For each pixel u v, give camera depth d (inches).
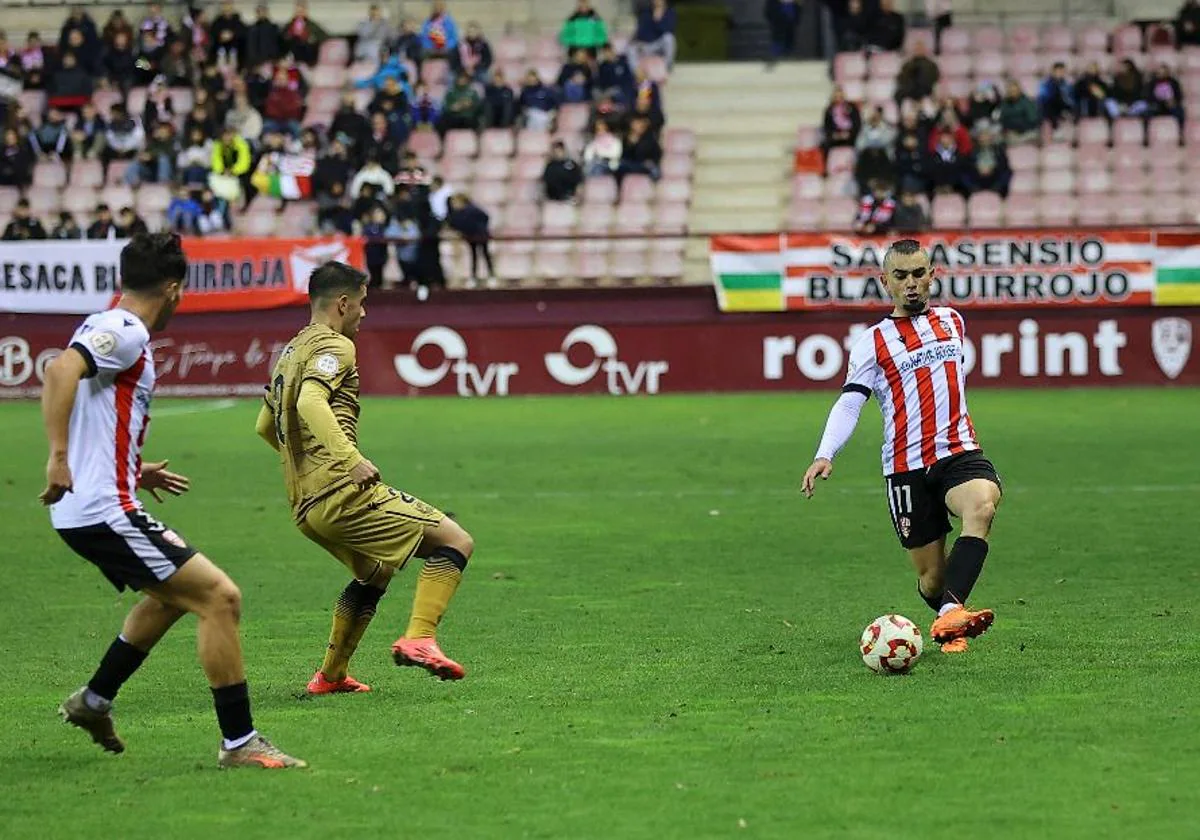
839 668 921.5
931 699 839.1
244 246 2797.7
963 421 955.3
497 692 881.5
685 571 1282.0
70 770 735.7
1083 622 1045.8
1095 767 708.7
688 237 2755.9
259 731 799.1
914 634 899.4
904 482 956.0
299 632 1070.4
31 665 979.9
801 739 764.6
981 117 3166.8
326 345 853.2
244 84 3393.2
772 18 3671.3
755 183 3348.9
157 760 749.9
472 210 2994.6
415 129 3344.0
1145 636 997.8
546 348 2768.2
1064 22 3678.6
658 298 2765.7
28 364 2819.9
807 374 2746.1
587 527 1515.7
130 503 719.1
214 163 3240.7
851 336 2738.7
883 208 2920.8
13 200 3324.3
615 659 962.7
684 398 2687.0
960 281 2706.7
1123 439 2082.9
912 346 951.6
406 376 2785.4
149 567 716.0
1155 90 3272.6
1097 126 3243.1
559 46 3609.7
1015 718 795.4
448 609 1135.0
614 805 666.8
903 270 948.0
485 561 1341.0
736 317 2751.0
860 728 782.5
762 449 2065.7
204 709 853.2
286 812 664.4
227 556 1385.3
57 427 693.9
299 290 2797.7
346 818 655.8
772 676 905.5
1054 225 3095.5
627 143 3243.1
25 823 656.4
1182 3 3659.0
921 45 3304.6
